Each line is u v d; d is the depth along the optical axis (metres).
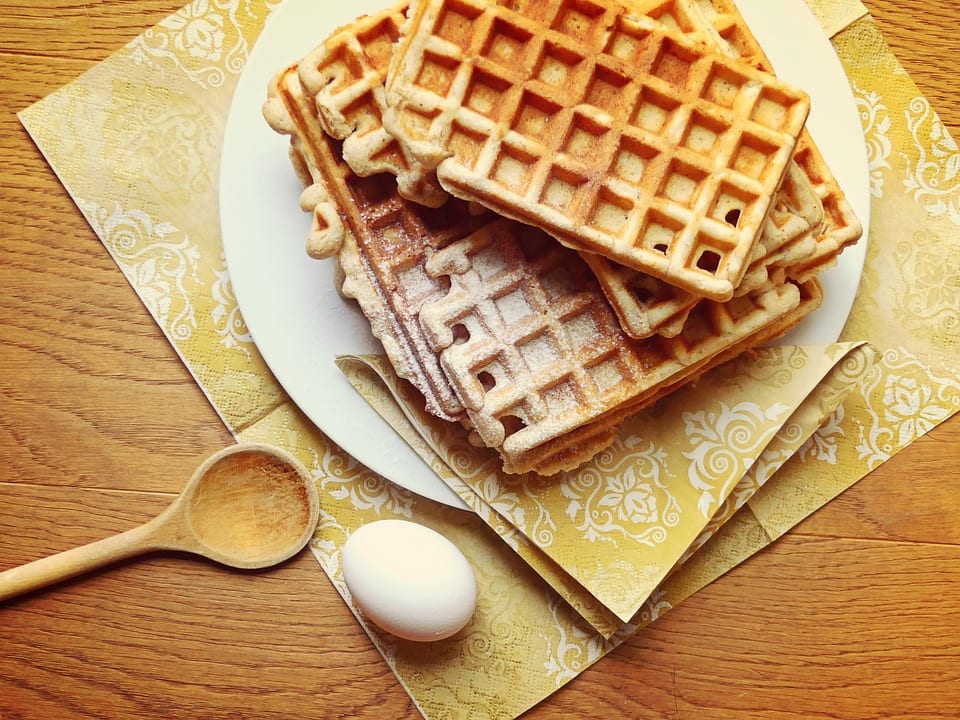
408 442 0.42
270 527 0.43
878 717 0.44
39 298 0.43
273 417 0.43
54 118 0.43
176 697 0.43
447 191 0.36
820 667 0.44
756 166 0.36
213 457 0.42
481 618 0.44
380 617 0.41
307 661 0.43
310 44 0.42
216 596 0.43
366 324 0.42
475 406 0.38
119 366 0.43
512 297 0.39
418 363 0.39
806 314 0.42
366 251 0.39
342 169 0.39
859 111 0.44
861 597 0.44
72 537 0.43
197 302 0.43
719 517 0.42
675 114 0.36
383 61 0.38
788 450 0.42
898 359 0.44
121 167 0.43
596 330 0.39
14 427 0.43
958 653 0.44
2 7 0.43
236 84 0.44
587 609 0.43
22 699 0.43
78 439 0.43
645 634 0.44
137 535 0.42
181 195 0.44
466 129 0.36
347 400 0.42
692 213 0.35
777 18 0.42
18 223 0.43
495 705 0.44
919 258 0.44
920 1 0.44
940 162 0.44
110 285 0.43
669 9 0.38
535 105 0.36
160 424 0.43
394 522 0.41
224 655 0.43
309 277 0.42
